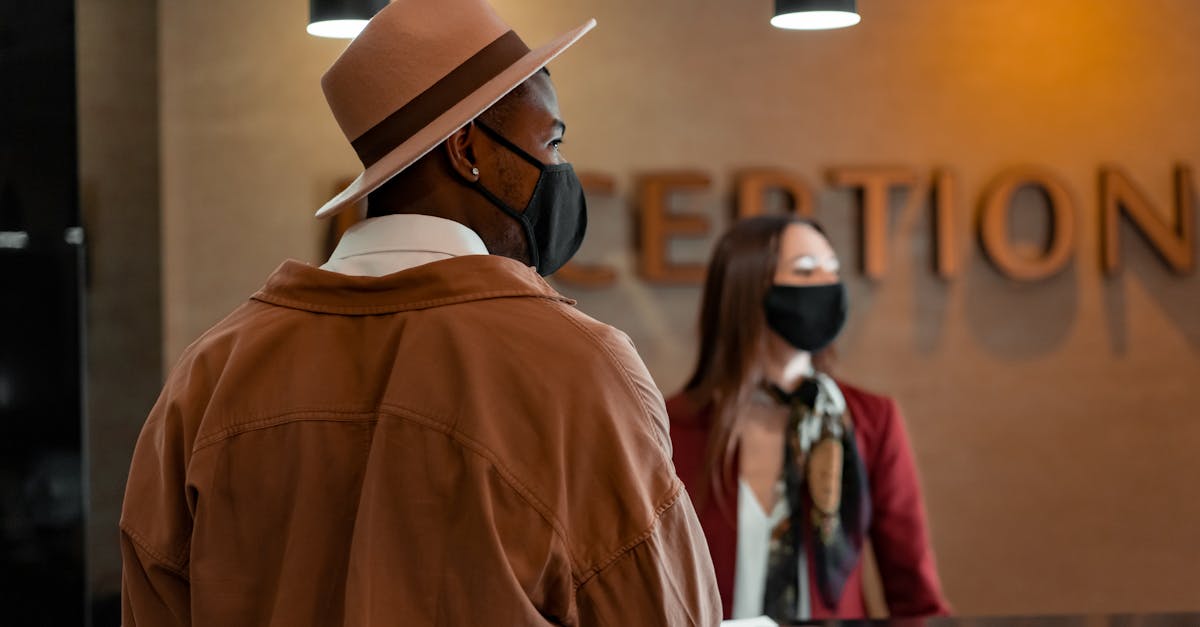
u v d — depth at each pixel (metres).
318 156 3.67
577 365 0.93
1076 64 3.78
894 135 3.75
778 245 2.39
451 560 0.90
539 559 0.89
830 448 2.35
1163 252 3.74
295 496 0.95
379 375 0.96
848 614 2.36
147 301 3.53
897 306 3.76
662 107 3.71
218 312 3.64
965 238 3.77
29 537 2.78
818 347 2.40
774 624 1.87
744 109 3.73
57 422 2.79
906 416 3.76
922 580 2.41
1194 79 3.79
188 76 3.62
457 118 1.00
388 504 0.91
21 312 2.77
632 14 3.71
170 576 0.99
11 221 2.77
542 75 1.12
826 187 3.74
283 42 3.66
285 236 3.66
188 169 3.62
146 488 1.02
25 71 2.76
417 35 1.05
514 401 0.92
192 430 0.99
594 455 0.92
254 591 0.95
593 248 3.70
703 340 2.47
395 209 1.06
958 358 3.77
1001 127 3.76
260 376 0.97
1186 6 3.79
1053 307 3.78
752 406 2.40
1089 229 3.78
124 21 3.40
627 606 0.91
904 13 3.75
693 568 0.95
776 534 2.34
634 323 3.71
